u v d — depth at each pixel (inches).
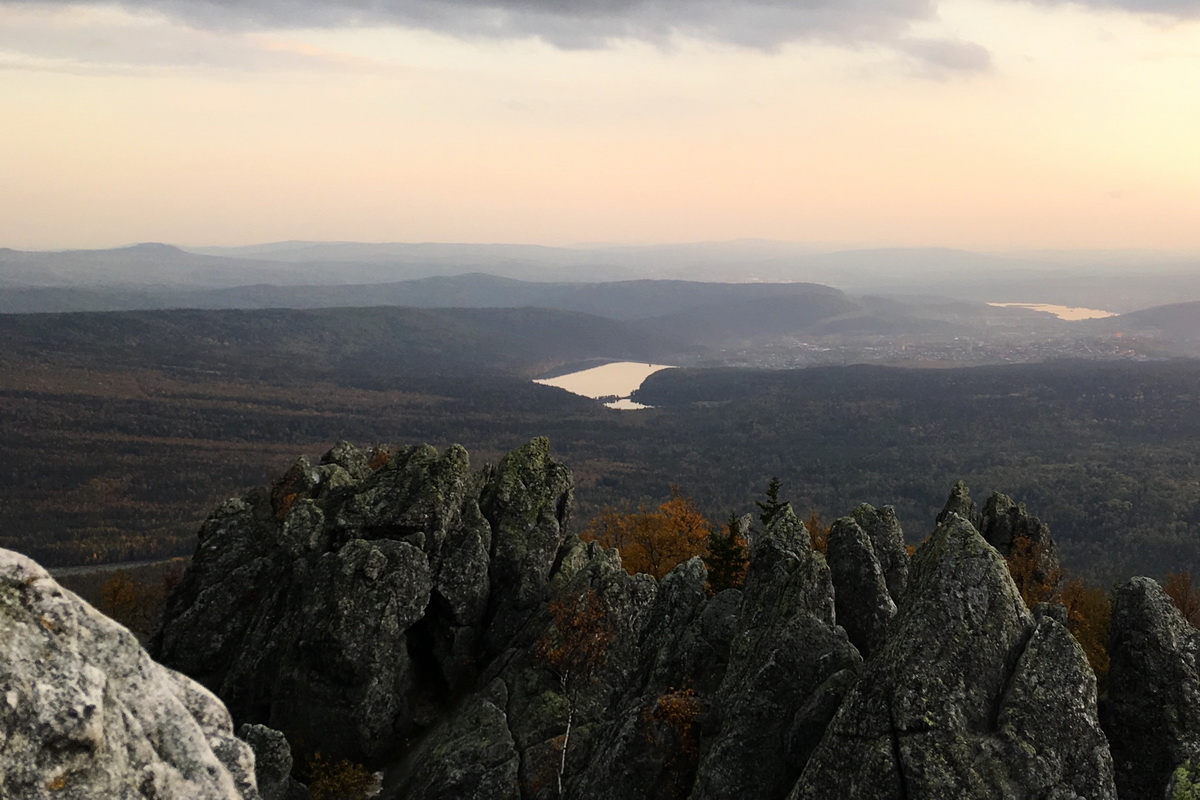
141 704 411.8
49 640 389.4
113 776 372.2
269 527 2427.4
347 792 1680.6
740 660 1353.3
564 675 1768.0
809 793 970.1
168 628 2146.9
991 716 961.5
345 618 1855.3
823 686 1130.7
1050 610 1728.6
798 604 1342.3
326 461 2992.1
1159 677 1160.8
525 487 2362.2
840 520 1637.6
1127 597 1239.5
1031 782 903.1
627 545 3462.1
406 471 2273.6
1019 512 2751.0
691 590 1849.2
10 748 347.9
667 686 1518.2
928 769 910.4
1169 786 981.8
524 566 2138.3
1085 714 949.2
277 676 1891.0
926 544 1228.5
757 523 4505.4
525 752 1600.6
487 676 1914.4
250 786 446.3
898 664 1000.2
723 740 1183.6
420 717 1892.2
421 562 1977.1
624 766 1348.4
